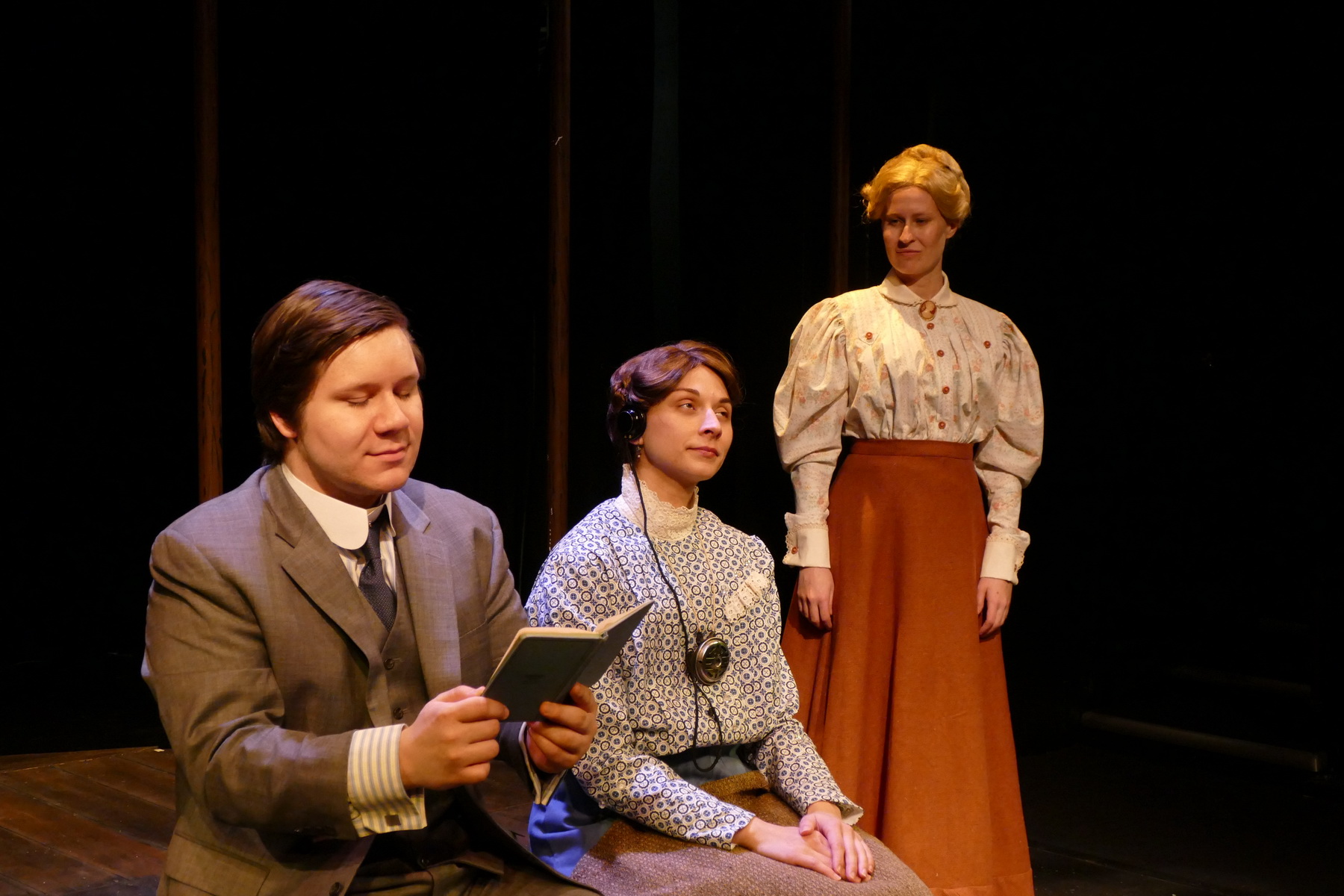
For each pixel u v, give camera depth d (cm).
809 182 355
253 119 335
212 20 283
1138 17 377
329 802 118
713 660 173
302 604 129
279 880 125
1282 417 384
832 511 229
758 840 160
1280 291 377
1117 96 380
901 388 219
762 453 356
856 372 222
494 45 346
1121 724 377
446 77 349
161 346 367
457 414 356
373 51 345
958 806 216
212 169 285
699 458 176
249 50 333
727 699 176
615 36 345
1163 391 395
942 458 222
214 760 120
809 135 354
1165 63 380
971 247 361
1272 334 381
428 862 136
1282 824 310
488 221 352
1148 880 269
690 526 181
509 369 354
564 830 170
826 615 224
